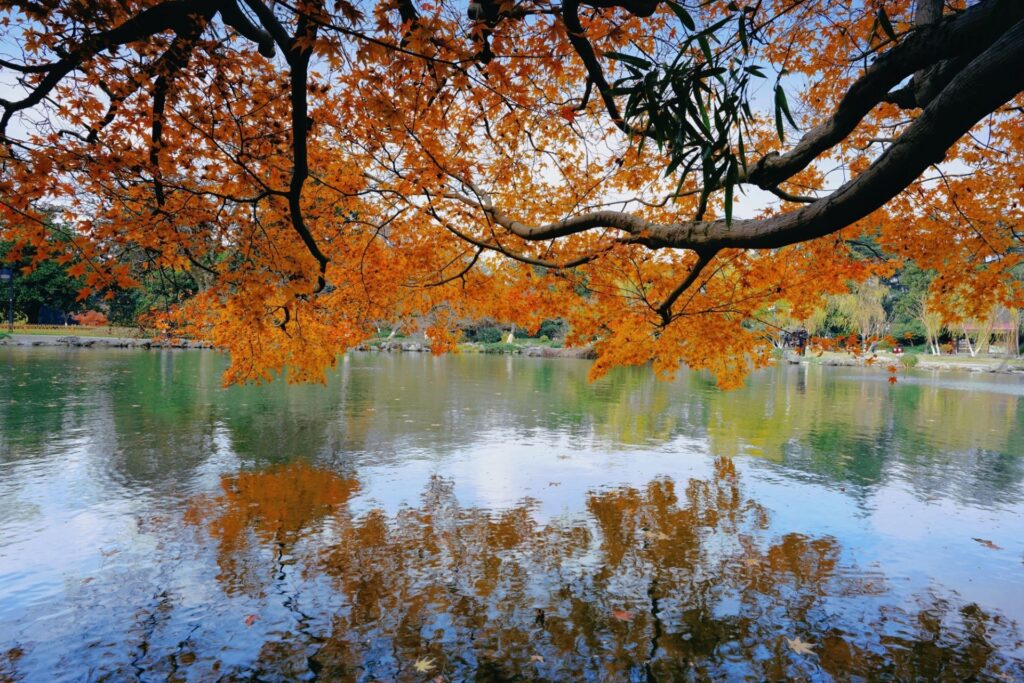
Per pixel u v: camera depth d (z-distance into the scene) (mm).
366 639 4301
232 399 15617
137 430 11453
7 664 3936
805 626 4582
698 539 6383
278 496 7586
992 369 35844
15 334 37875
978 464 10211
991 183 4887
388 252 6715
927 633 4504
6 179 3625
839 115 2559
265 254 5055
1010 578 5480
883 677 3947
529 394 18734
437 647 4211
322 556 5734
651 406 16609
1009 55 1622
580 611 4754
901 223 5410
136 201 4508
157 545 5918
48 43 3295
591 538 6355
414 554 5820
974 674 3998
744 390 21859
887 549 6160
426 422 13203
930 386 25000
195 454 9695
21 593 4891
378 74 2785
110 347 35688
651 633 4445
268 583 5141
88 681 3771
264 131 4219
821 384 24844
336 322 7602
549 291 6219
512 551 5953
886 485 8734
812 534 6570
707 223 2832
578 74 4637
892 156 1947
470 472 8992
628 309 6289
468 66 2709
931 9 2779
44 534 6145
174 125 4199
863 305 41438
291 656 4074
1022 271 25594
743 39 1907
